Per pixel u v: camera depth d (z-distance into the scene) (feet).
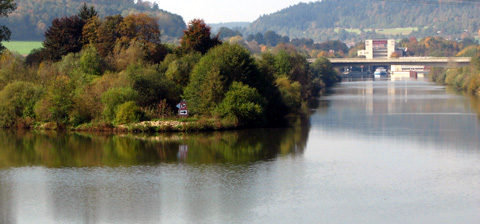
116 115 261.44
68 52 376.68
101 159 196.75
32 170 181.68
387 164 186.09
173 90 284.20
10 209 140.36
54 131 261.03
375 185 159.53
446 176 169.58
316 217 133.49
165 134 247.50
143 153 206.18
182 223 130.00
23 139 239.91
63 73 314.55
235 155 201.26
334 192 152.87
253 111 263.49
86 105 268.82
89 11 410.93
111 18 387.96
